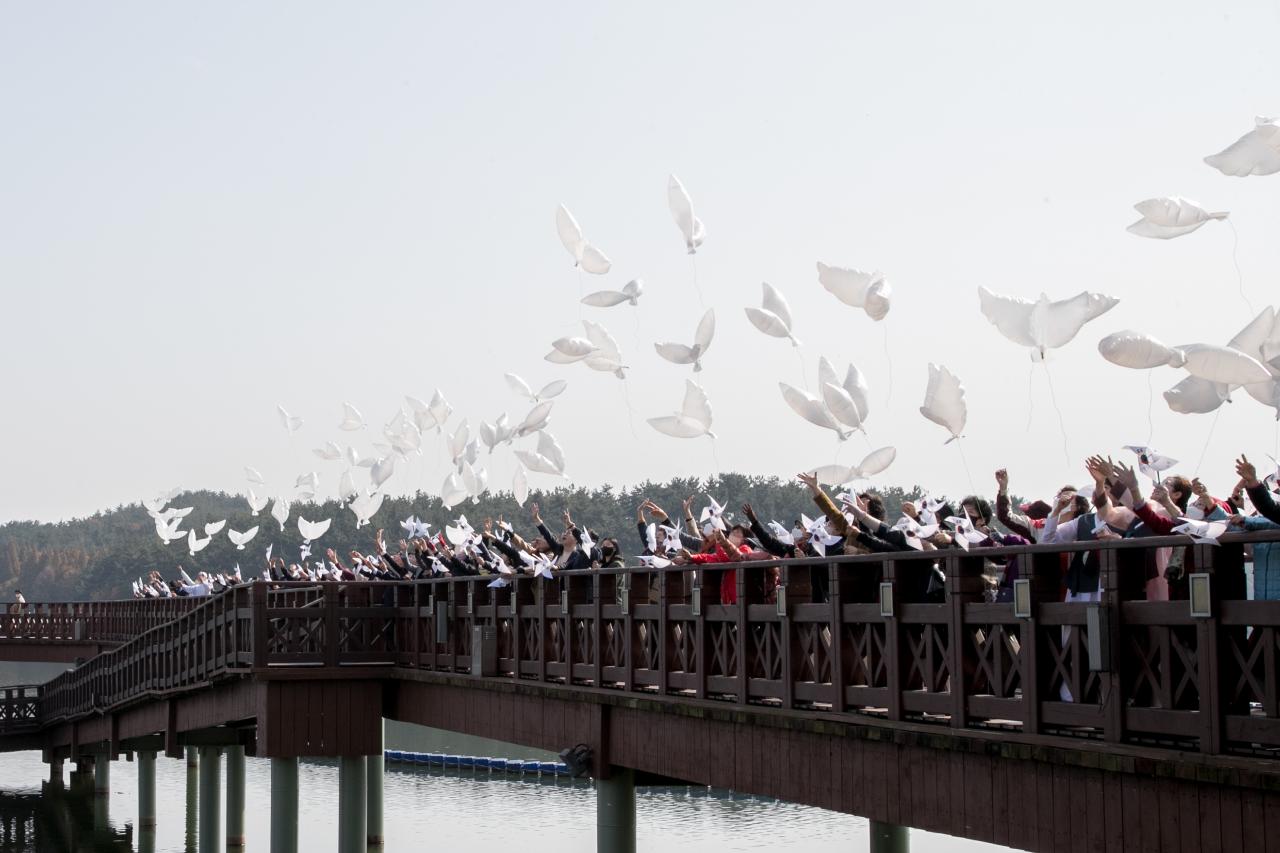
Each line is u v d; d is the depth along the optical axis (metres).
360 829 23.27
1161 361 9.83
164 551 122.19
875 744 12.50
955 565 11.42
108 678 34.59
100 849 36.19
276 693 22.86
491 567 20.92
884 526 12.73
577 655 17.94
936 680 11.65
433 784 46.34
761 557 15.02
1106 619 9.98
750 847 34.50
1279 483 10.62
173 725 28.59
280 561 31.52
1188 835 9.52
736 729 14.51
